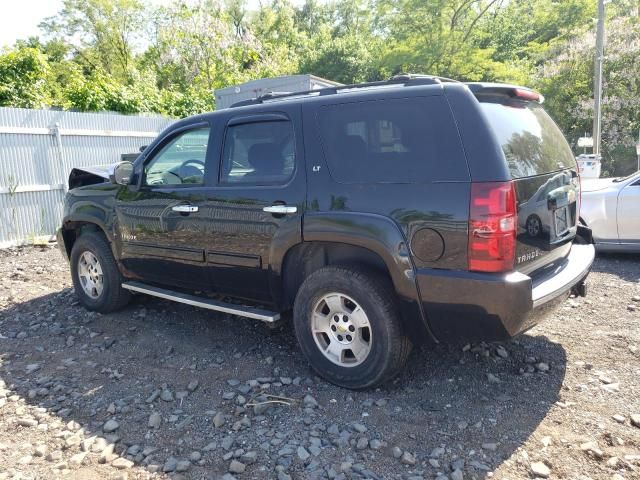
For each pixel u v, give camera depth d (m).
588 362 3.93
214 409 3.45
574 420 3.18
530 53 27.97
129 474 2.81
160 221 4.52
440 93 3.20
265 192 3.80
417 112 3.25
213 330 4.82
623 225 6.74
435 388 3.61
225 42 26.11
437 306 3.16
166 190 4.48
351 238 3.38
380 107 3.39
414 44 27.03
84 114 10.21
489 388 3.59
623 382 3.62
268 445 3.01
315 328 3.69
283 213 3.69
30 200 9.33
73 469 2.86
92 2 37.66
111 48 39.28
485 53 26.58
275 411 3.38
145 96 15.14
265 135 3.89
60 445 3.10
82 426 3.29
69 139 9.93
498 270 2.97
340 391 3.60
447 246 3.07
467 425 3.16
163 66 26.44
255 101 4.34
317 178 3.57
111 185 5.07
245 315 4.07
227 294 4.30
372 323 3.38
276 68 29.03
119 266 5.09
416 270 3.18
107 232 5.04
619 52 19.30
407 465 2.81
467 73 27.00
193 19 25.56
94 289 5.43
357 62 37.75
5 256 8.38
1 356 4.40
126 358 4.29
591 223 6.93
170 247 4.49
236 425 3.21
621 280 5.97
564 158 3.93
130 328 4.94
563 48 21.70
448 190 3.07
